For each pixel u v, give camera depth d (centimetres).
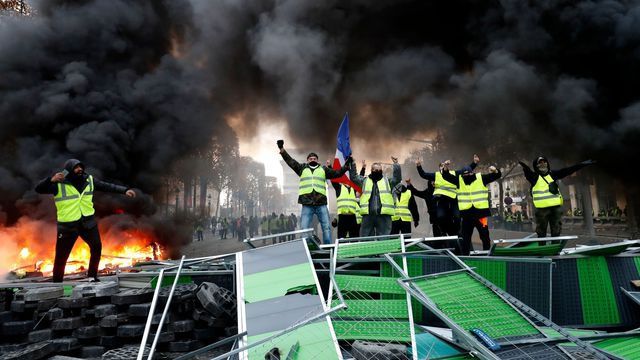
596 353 269
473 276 381
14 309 355
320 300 343
